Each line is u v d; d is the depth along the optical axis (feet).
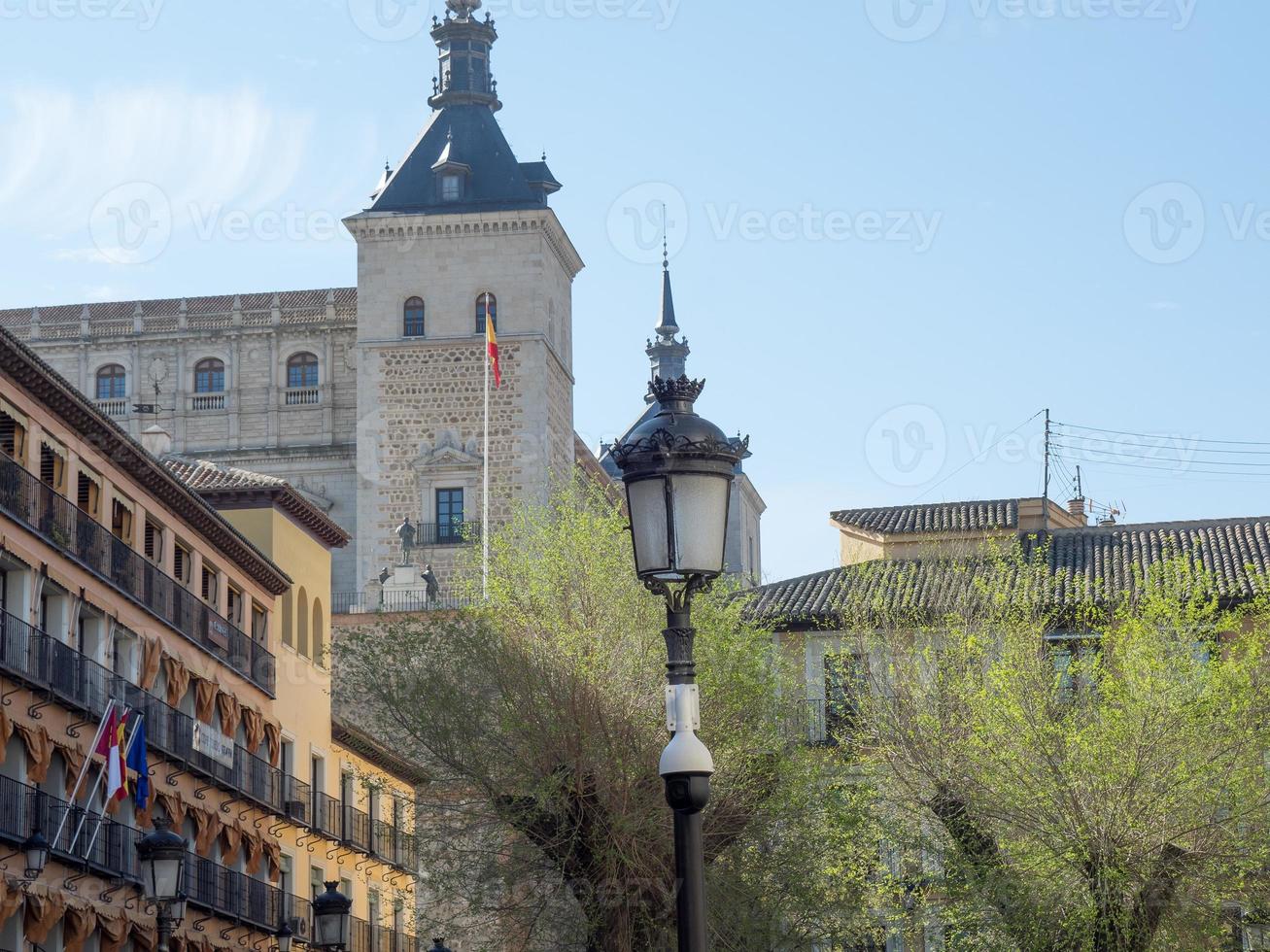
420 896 261.24
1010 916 166.20
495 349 418.51
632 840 159.33
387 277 433.07
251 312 440.86
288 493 258.16
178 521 222.07
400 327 431.43
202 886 212.64
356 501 431.02
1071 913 164.66
